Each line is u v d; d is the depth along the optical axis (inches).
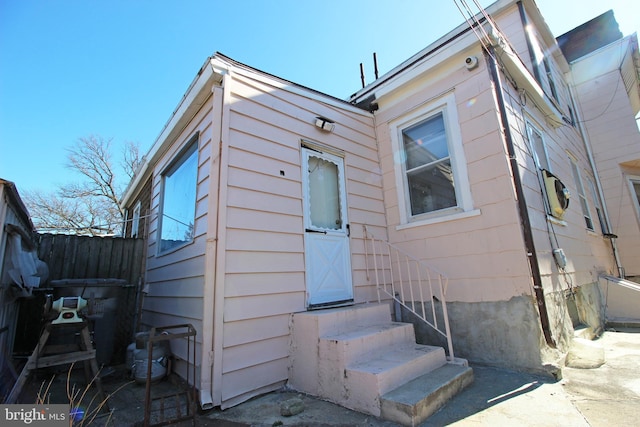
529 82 166.6
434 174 154.5
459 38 146.6
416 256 155.4
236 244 109.2
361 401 88.8
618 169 288.7
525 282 117.6
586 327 157.3
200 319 106.5
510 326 119.3
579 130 297.3
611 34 326.6
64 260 187.5
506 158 129.4
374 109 188.1
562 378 106.3
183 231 149.9
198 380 103.2
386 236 170.9
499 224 127.3
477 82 142.5
